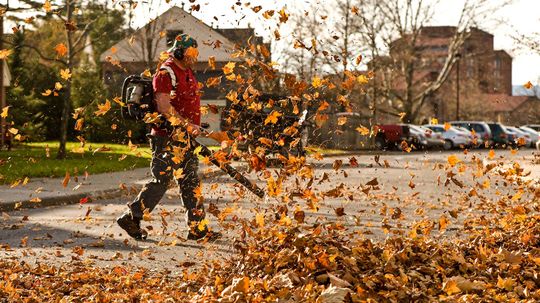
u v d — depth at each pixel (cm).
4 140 3381
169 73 817
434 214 1127
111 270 677
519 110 11256
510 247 710
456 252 654
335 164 625
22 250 811
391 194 1474
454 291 532
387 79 6134
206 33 5144
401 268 587
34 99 4088
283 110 661
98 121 4109
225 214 656
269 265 597
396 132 4628
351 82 641
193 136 807
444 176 2125
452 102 9675
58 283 615
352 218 1046
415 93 7725
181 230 934
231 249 783
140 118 841
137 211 857
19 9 2352
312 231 646
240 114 658
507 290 566
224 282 582
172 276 667
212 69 669
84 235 920
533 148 5981
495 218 909
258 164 623
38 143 4353
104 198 1461
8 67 4300
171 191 1459
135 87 844
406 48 6181
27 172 1928
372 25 5222
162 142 839
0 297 566
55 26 705
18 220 1078
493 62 13612
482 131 5525
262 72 664
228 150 702
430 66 6981
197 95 835
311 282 552
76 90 4828
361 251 621
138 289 592
